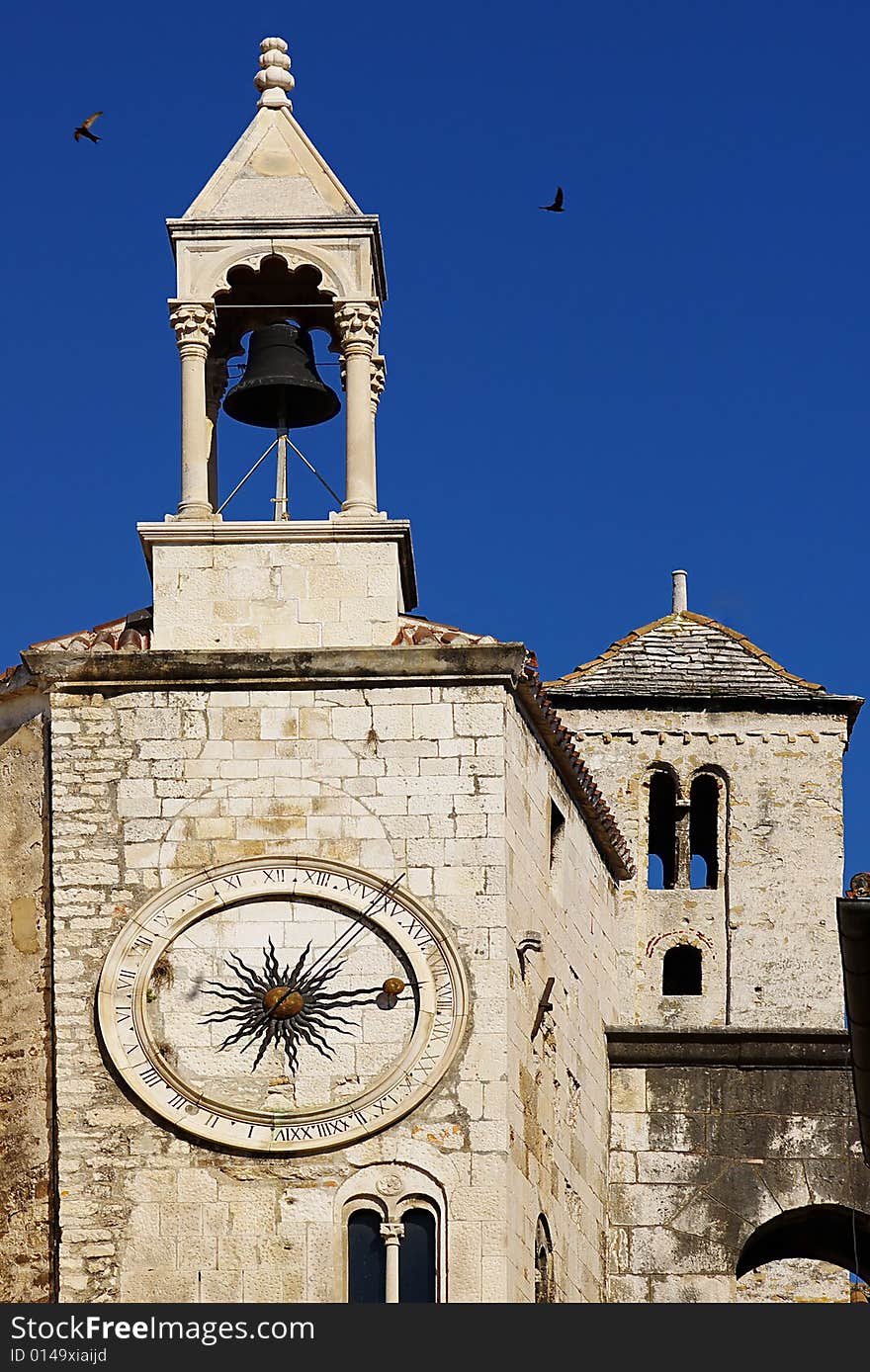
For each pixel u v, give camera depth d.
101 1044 39.94
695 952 61.28
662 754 61.66
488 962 40.09
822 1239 49.72
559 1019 43.69
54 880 40.53
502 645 40.97
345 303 42.91
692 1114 47.25
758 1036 47.47
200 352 42.81
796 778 61.72
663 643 63.06
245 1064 39.81
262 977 40.09
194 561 42.09
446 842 40.53
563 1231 43.06
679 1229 46.75
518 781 41.56
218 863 40.50
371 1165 39.41
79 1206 39.41
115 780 40.84
